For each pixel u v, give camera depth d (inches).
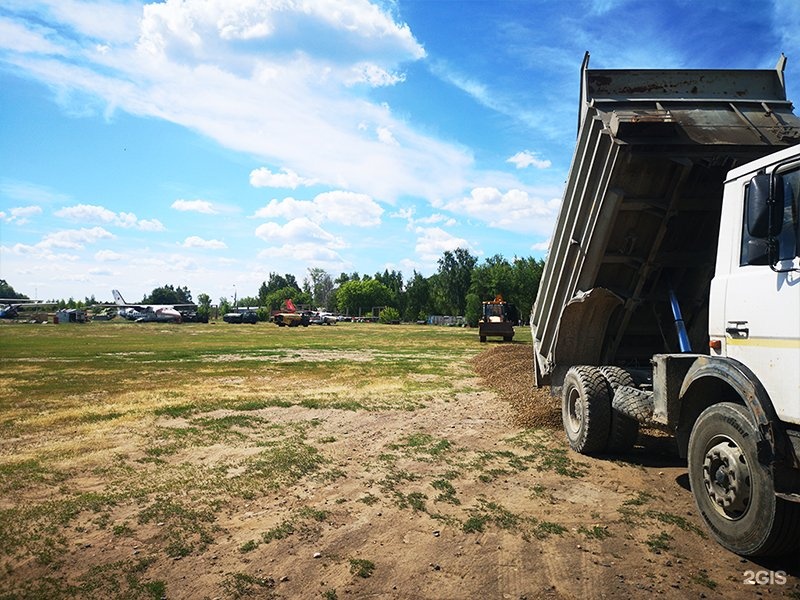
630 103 246.8
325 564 156.2
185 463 256.5
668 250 259.8
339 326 2544.3
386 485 225.6
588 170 258.2
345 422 351.3
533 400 390.9
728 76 253.4
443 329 2210.9
